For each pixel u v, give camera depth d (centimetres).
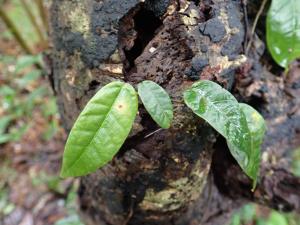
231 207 25
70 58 18
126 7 16
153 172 19
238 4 18
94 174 21
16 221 32
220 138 21
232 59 17
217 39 16
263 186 24
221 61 17
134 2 15
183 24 16
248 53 20
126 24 16
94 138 14
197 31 16
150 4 16
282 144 23
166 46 16
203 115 14
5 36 53
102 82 17
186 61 16
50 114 40
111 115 14
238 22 17
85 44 17
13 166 37
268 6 20
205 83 15
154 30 17
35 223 32
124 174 19
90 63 17
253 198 24
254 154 16
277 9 17
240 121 14
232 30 17
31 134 40
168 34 16
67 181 33
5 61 50
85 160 14
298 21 17
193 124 17
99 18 16
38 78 46
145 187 20
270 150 23
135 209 21
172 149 18
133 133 17
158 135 17
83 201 26
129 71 17
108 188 21
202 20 16
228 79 18
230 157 23
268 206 25
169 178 19
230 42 17
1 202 34
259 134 16
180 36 16
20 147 39
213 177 24
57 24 18
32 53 45
